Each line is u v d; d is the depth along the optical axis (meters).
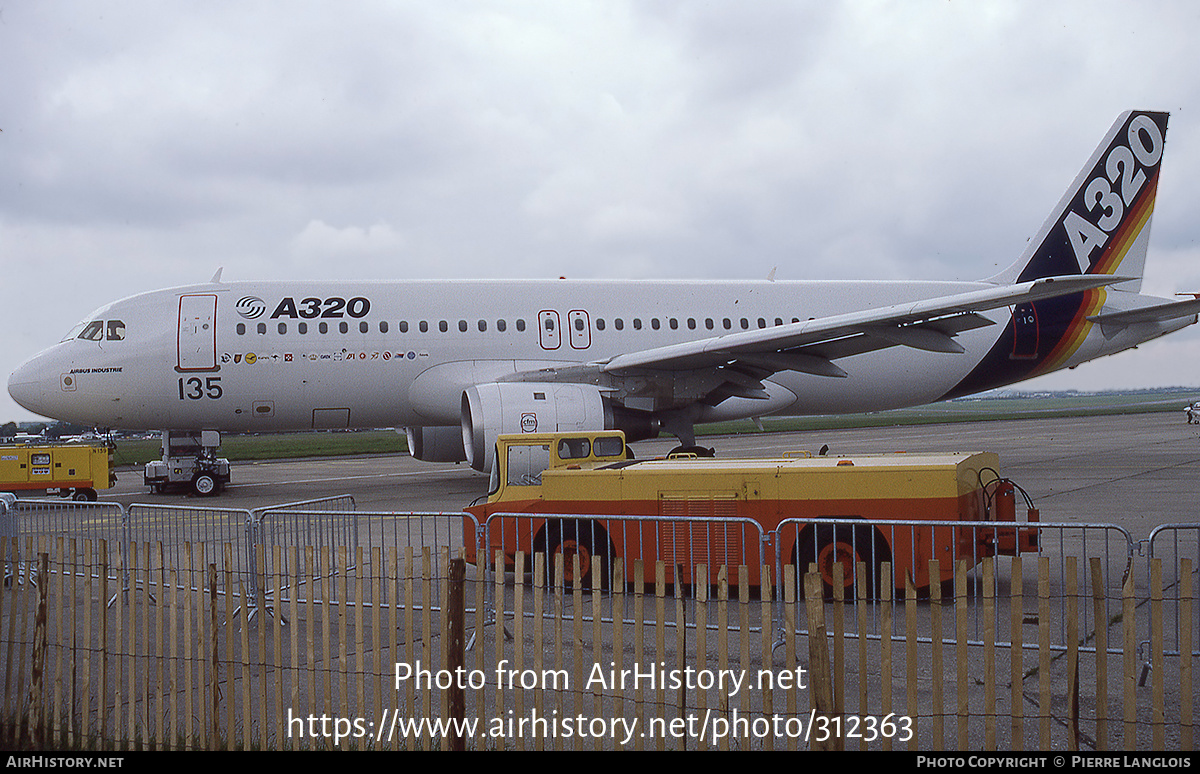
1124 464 24.31
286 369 18.78
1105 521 13.60
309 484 24.31
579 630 5.18
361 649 5.52
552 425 16.97
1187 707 4.81
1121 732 5.45
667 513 9.36
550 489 9.88
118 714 5.74
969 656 7.09
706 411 19.84
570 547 9.79
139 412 18.80
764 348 16.84
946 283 22.28
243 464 37.41
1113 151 22.02
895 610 8.61
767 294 21.16
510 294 19.94
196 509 9.41
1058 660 6.91
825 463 9.37
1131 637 4.77
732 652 7.36
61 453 20.16
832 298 21.45
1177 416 74.56
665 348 17.97
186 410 18.84
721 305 20.80
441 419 19.67
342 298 19.23
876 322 15.30
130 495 22.31
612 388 18.38
